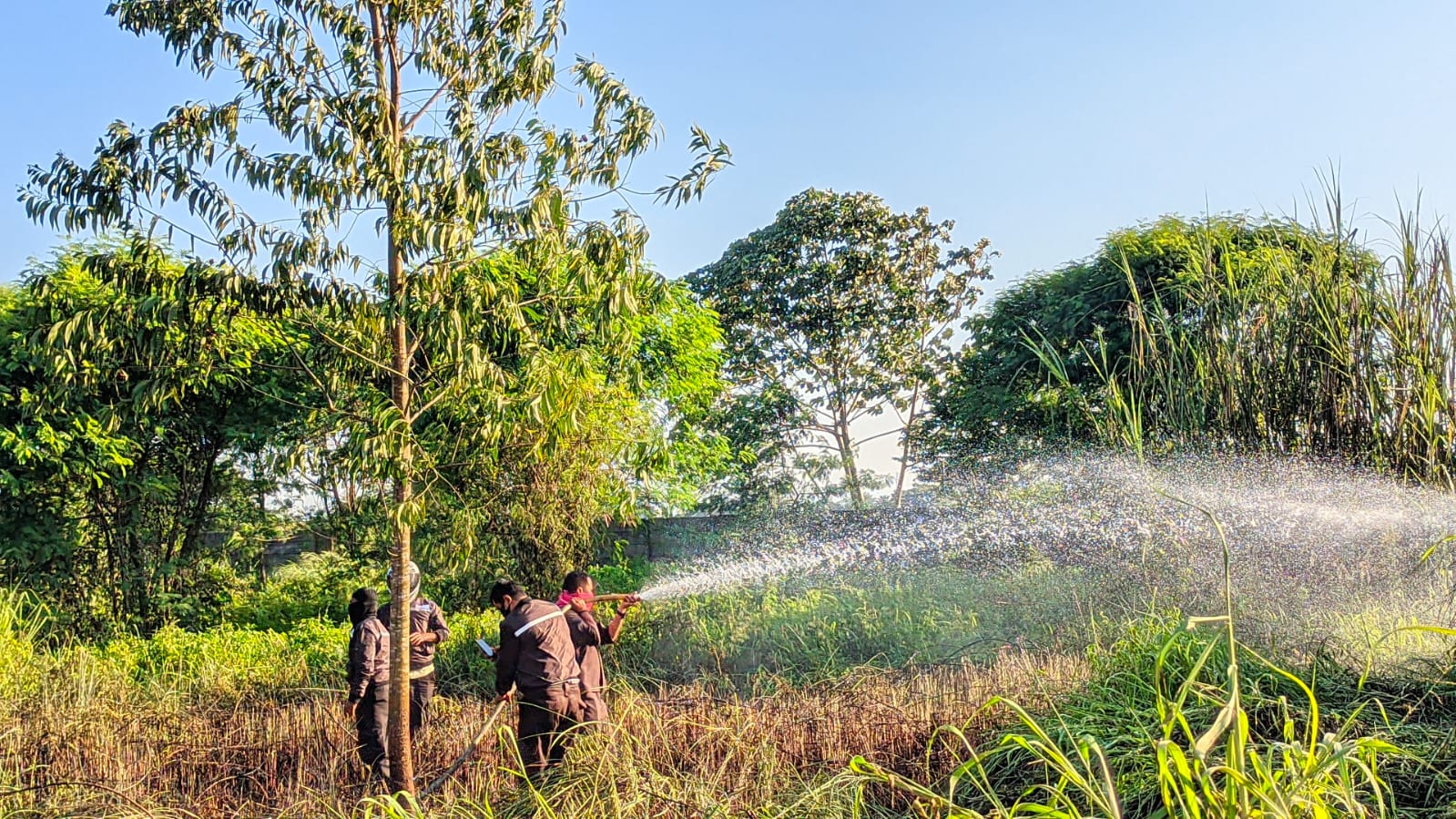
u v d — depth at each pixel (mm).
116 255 5516
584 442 10539
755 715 6414
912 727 6219
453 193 5301
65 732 6926
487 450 5785
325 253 5461
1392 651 6160
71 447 11758
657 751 6027
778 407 27328
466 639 10219
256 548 15281
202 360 5707
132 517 13305
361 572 14930
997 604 9547
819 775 5207
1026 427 17078
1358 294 8305
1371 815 4105
